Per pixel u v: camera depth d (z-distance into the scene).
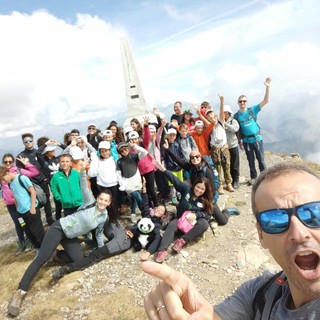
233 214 4.32
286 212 0.72
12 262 4.34
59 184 3.89
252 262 3.30
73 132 5.05
